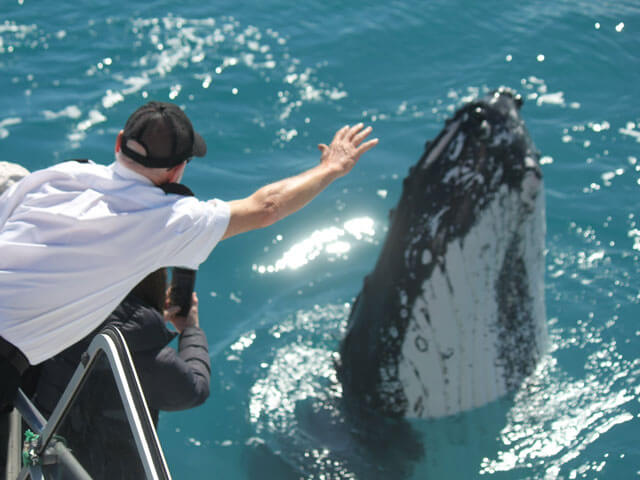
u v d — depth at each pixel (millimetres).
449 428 5434
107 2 11680
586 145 9289
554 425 5660
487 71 10570
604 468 5367
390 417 5500
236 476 5641
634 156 9117
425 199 4938
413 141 9367
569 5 12078
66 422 2404
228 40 10922
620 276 7484
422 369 5227
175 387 2859
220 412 6207
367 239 8133
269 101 9930
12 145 8828
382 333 5309
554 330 6754
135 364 2777
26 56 10398
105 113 9453
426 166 4969
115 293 2598
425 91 10188
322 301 7348
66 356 2855
